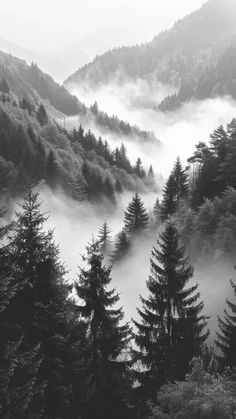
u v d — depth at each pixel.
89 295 20.91
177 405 12.11
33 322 16.34
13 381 13.84
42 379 16.11
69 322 17.73
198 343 24.30
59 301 17.58
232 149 71.62
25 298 17.19
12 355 12.10
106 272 21.28
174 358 23.53
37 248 17.47
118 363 21.20
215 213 57.84
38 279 17.50
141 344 24.19
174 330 24.36
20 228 17.34
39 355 16.34
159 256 25.56
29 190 18.22
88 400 18.94
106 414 19.91
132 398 21.95
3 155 149.62
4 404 11.65
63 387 16.02
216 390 11.52
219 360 24.58
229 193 61.06
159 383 22.91
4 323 15.79
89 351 19.95
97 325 20.92
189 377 12.80
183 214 68.06
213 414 11.05
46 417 14.29
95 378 19.98
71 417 17.14
